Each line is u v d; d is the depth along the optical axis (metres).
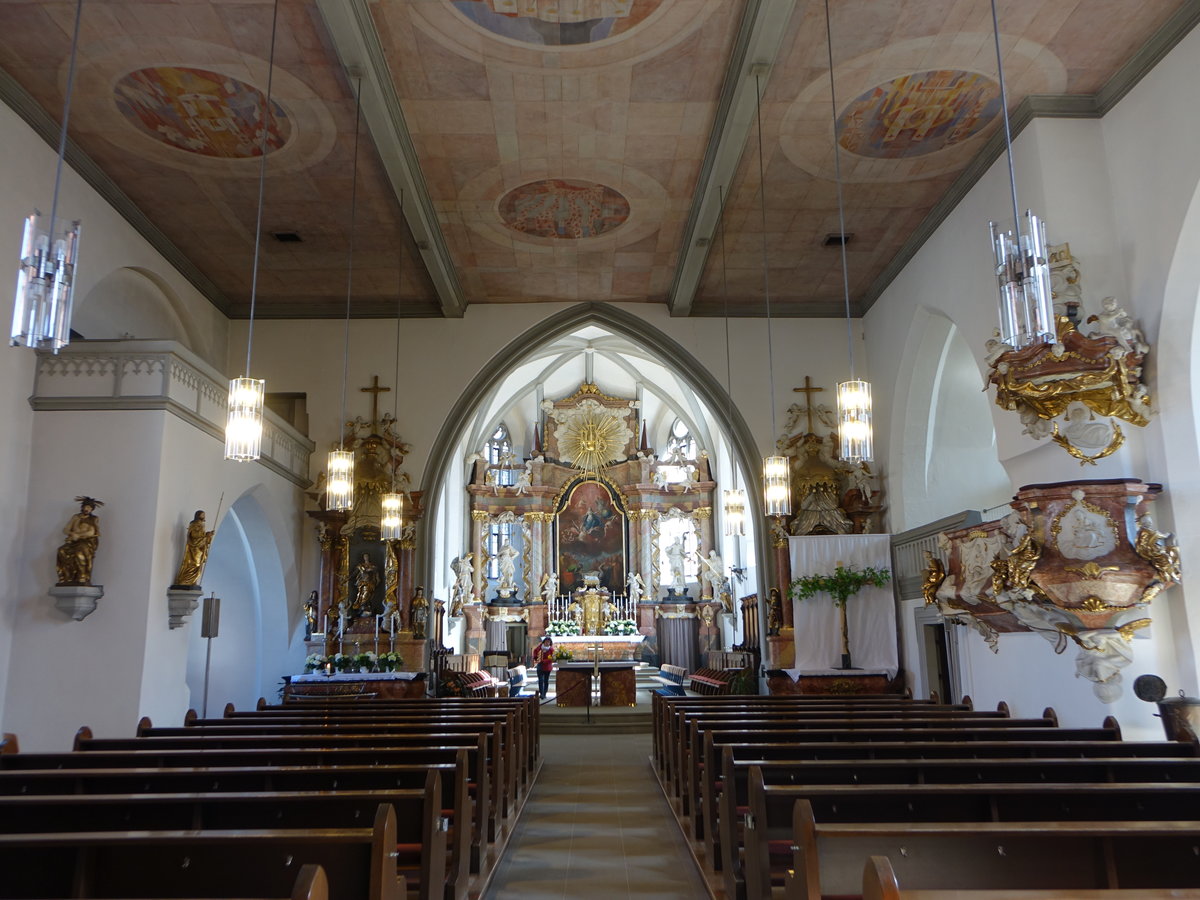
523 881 6.65
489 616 27.80
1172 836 3.76
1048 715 8.49
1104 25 9.20
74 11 8.95
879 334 16.59
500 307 17.75
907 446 15.87
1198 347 8.87
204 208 13.29
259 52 9.60
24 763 6.40
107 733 10.05
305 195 12.91
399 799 4.88
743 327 17.77
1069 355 8.95
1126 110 9.93
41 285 5.96
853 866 3.73
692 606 27.98
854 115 10.87
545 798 9.89
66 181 11.55
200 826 4.75
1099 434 9.06
